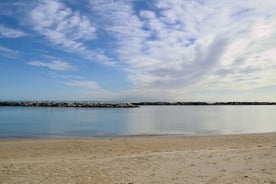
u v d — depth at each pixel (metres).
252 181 7.18
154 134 21.84
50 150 13.27
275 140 16.17
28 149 13.52
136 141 16.12
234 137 17.75
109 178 7.79
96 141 16.06
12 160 10.80
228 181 7.25
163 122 34.53
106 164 9.35
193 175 7.88
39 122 33.09
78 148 13.80
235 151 10.95
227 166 8.73
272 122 35.34
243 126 29.58
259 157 9.72
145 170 8.49
